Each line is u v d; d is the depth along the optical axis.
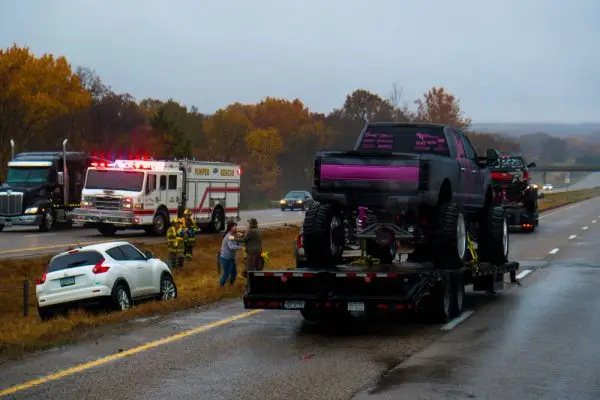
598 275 23.14
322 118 149.12
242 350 12.15
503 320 14.94
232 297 19.11
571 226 48.56
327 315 15.10
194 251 34.41
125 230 44.69
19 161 42.81
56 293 18.25
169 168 40.12
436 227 14.89
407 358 11.42
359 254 15.62
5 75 75.56
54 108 76.94
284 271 13.77
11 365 11.12
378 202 14.27
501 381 9.92
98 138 97.12
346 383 9.85
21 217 41.50
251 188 119.44
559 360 11.20
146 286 19.67
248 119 133.62
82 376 10.37
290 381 9.98
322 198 14.48
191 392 9.45
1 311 21.70
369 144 16.66
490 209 18.59
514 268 19.80
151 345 12.61
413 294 13.26
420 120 106.12
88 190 39.19
